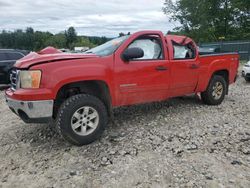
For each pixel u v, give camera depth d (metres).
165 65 5.41
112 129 5.19
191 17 39.91
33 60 4.26
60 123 4.25
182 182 3.42
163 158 4.02
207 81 6.45
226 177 3.50
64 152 4.36
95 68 4.50
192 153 4.15
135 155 4.14
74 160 4.09
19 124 5.96
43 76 4.13
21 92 4.12
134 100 5.11
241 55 27.64
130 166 3.83
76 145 4.50
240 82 12.06
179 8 40.97
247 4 42.88
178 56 5.82
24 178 3.76
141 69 5.04
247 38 42.00
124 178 3.57
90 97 4.45
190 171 3.65
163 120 5.64
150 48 5.31
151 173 3.64
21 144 4.84
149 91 5.23
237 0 42.34
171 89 5.64
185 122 5.51
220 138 4.68
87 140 4.47
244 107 6.76
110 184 3.46
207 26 40.22
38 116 4.16
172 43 5.65
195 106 6.70
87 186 3.46
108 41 5.55
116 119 5.76
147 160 3.98
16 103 4.23
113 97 4.79
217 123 5.46
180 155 4.10
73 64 4.36
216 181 3.41
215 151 4.21
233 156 4.04
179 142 4.54
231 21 44.06
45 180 3.67
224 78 7.09
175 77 5.63
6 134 5.40
